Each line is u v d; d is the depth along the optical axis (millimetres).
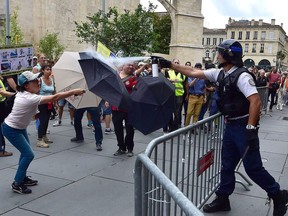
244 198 4652
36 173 5535
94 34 13508
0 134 6336
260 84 13859
